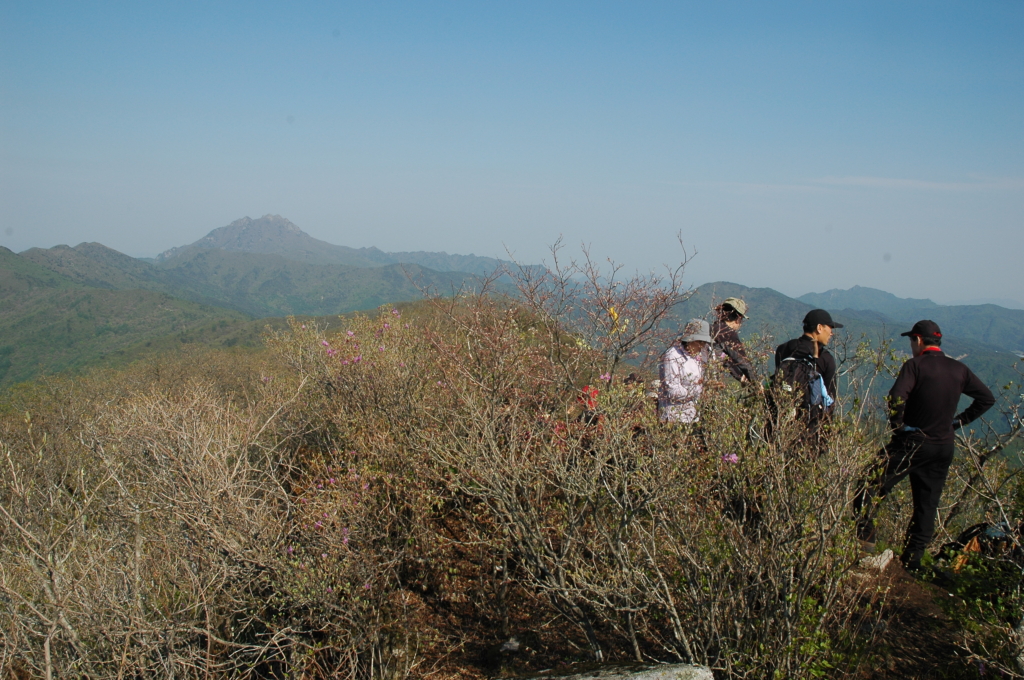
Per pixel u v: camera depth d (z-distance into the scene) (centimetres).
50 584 310
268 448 441
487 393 395
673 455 302
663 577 295
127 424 364
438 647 358
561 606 330
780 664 255
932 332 372
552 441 342
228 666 327
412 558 385
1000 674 278
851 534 288
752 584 266
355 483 396
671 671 243
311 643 333
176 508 327
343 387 499
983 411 370
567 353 482
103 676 293
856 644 295
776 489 273
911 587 358
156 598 332
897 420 366
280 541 340
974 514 494
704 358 391
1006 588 323
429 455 390
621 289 478
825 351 385
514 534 331
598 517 322
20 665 336
